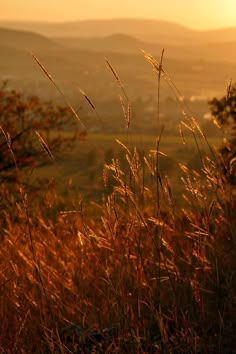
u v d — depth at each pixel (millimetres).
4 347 3758
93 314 4094
